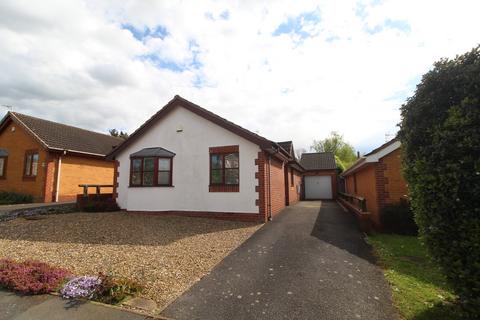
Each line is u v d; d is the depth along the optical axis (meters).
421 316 3.37
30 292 4.03
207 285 4.44
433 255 3.33
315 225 9.51
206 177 11.16
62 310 3.58
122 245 6.80
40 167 16.41
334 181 25.45
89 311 3.55
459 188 2.93
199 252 6.28
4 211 10.71
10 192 16.53
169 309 3.64
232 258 5.86
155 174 11.71
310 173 26.20
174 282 4.55
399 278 4.66
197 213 11.09
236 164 10.80
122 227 8.88
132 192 12.02
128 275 4.81
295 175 21.25
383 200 9.15
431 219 3.26
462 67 3.27
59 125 20.39
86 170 18.67
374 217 9.92
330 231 8.52
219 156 11.09
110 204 12.65
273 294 4.09
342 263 5.48
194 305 3.75
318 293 4.10
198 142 11.48
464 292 2.96
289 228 8.98
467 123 2.94
